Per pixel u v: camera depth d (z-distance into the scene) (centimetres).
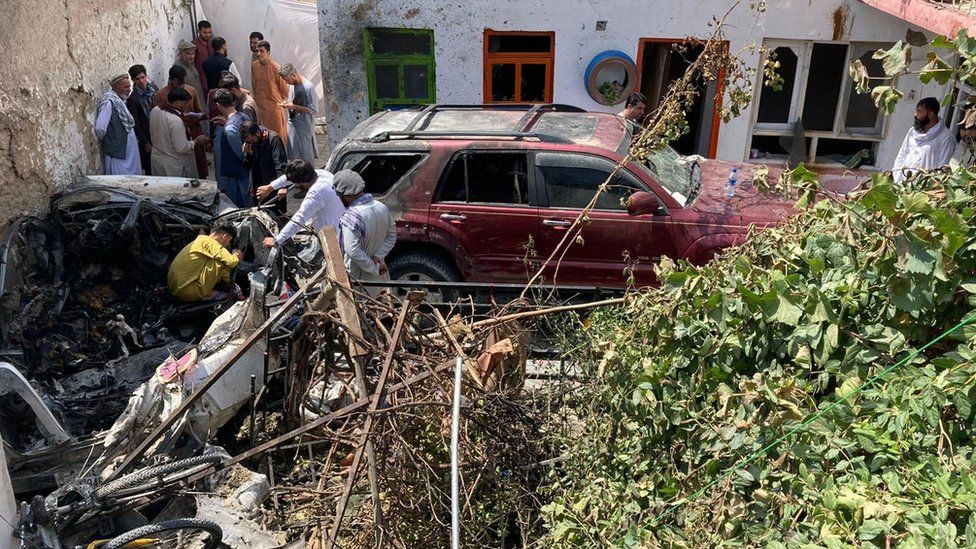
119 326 571
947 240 282
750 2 970
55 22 762
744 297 317
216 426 493
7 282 584
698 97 1058
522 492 407
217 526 377
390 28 1040
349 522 373
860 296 306
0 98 641
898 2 806
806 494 261
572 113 776
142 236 637
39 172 702
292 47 1369
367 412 342
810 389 300
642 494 337
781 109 1040
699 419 321
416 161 697
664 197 669
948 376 262
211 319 603
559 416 457
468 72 1059
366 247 617
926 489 241
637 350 382
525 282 700
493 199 695
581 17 1015
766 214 663
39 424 421
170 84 1002
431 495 364
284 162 893
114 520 402
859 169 1032
